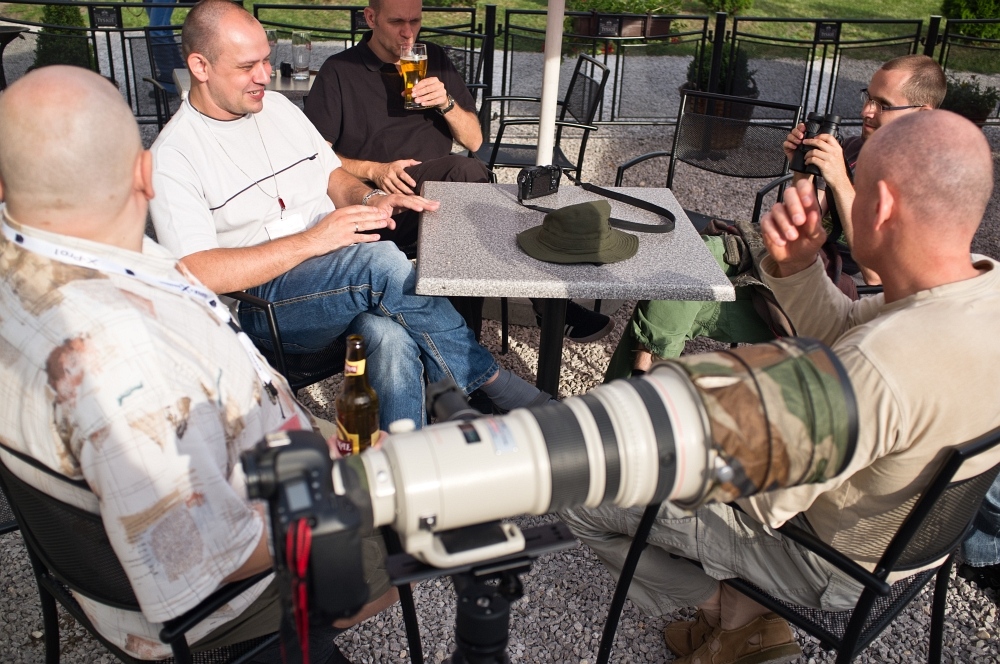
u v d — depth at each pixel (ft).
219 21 8.66
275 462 3.51
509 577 4.09
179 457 4.62
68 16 26.99
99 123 4.63
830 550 5.76
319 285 8.94
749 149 14.25
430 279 7.55
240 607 5.61
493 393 9.34
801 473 4.09
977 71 23.94
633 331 10.17
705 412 3.92
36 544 5.63
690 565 7.04
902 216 5.33
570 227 8.11
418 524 3.67
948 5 34.65
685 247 8.57
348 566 3.51
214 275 8.28
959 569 8.71
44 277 4.61
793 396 4.02
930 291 5.34
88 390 4.46
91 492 4.84
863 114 11.16
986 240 17.93
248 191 9.42
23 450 4.72
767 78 23.45
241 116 9.36
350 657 7.64
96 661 7.41
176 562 4.68
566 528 4.23
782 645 7.04
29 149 4.50
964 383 5.10
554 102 10.05
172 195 8.71
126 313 4.61
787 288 6.91
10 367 4.63
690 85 24.14
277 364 8.53
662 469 3.85
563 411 3.93
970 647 7.88
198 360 5.00
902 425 5.13
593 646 7.85
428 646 7.78
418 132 12.74
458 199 9.73
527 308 13.16
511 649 7.78
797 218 6.40
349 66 12.41
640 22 28.76
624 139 24.06
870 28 40.60
